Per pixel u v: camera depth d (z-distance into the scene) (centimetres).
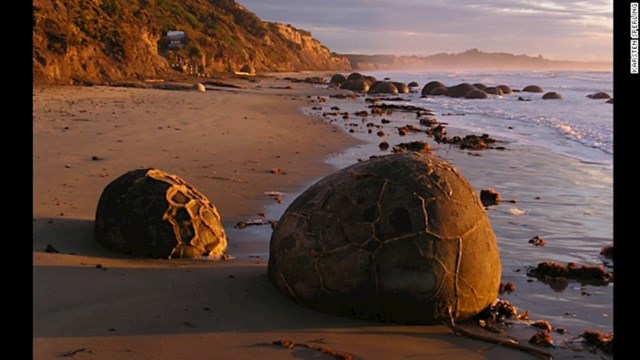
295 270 502
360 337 450
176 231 638
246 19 11162
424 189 496
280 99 3184
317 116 2295
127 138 1431
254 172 1139
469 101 3691
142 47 4331
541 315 531
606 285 612
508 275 640
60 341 411
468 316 491
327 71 13762
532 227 835
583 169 1299
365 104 3144
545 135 1909
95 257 610
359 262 475
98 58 3675
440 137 1714
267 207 900
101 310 468
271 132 1711
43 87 2853
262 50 10444
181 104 2430
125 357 394
